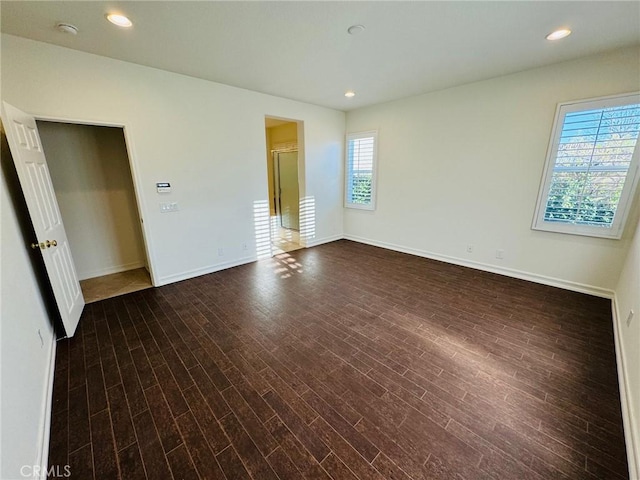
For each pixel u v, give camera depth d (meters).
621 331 2.21
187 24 2.11
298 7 1.91
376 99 4.40
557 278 3.35
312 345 2.29
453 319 2.66
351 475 1.31
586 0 1.84
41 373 1.75
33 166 2.25
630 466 1.31
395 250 5.02
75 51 2.54
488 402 1.72
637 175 2.69
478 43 2.47
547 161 3.18
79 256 3.63
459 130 3.84
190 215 3.60
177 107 3.26
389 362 2.08
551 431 1.52
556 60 2.88
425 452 1.42
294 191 6.33
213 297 3.16
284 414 1.65
